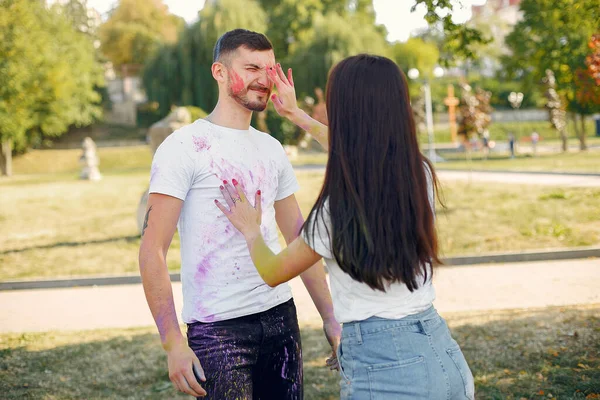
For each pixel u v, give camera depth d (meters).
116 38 72.81
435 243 2.17
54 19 52.38
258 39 2.90
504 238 10.70
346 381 2.13
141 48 72.25
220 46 2.92
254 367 2.84
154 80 41.09
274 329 2.81
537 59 22.09
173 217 2.68
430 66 52.31
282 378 2.87
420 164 2.15
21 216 17.05
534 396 4.25
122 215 16.48
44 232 14.28
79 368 5.31
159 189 2.66
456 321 6.05
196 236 2.75
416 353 2.08
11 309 7.78
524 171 22.91
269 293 2.82
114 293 8.51
